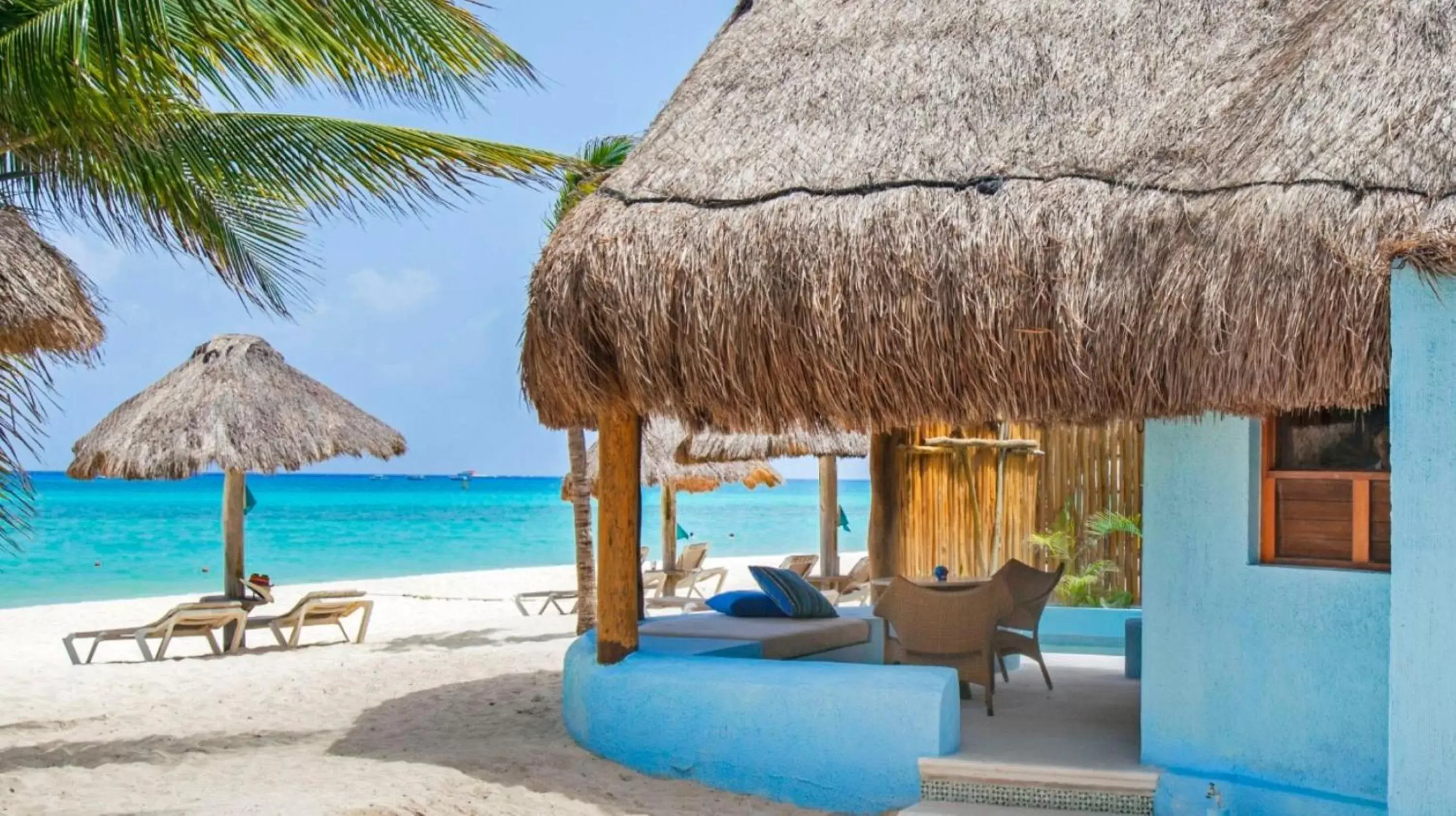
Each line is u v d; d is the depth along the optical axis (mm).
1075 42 6688
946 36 7074
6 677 10492
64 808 5613
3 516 5594
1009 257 5555
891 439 13266
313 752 7184
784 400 5988
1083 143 6012
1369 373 4770
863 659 8797
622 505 7098
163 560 38688
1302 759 5488
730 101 7285
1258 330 4938
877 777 6043
